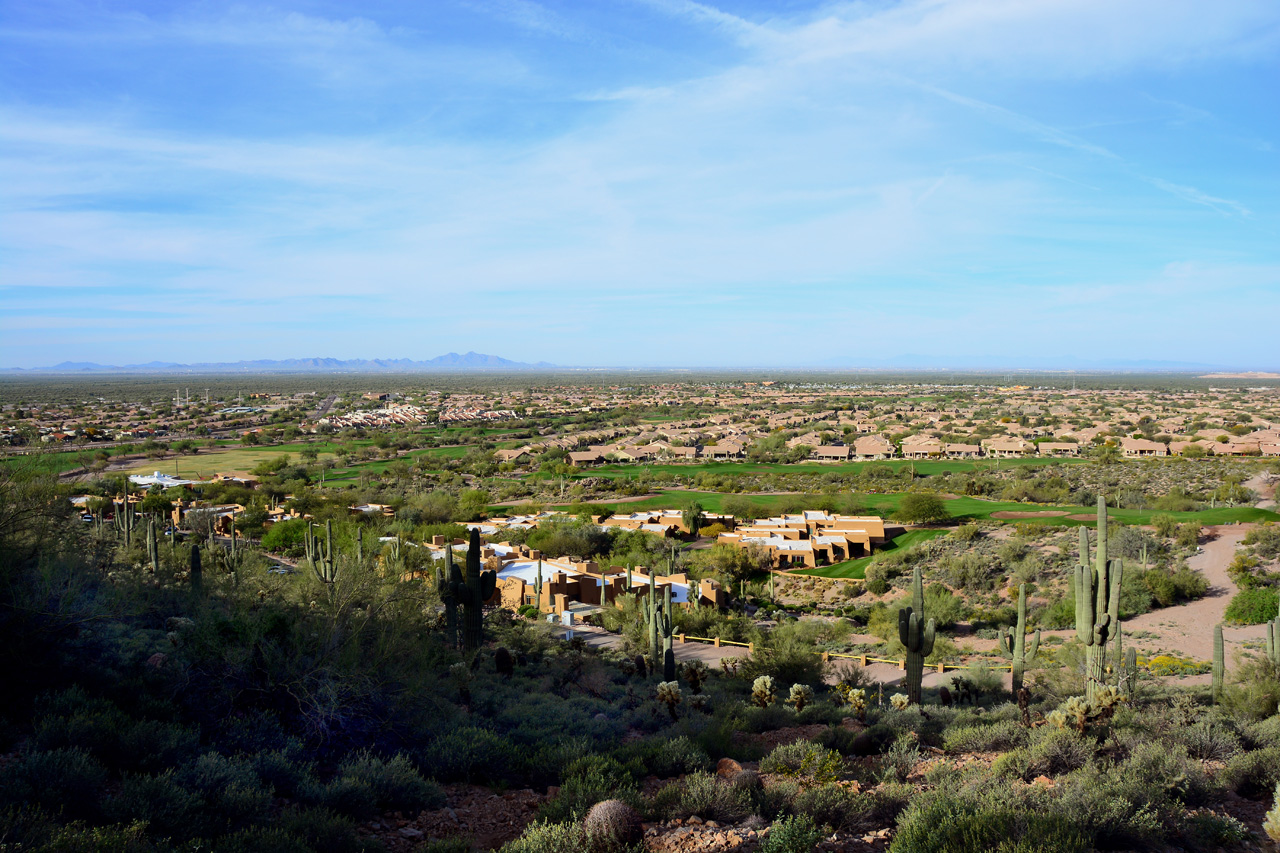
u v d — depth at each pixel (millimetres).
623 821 7973
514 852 7766
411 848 8820
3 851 6531
